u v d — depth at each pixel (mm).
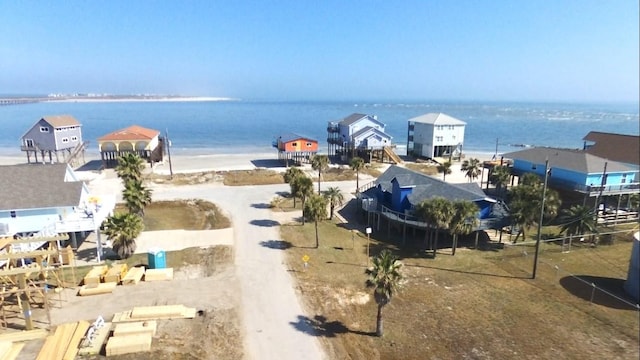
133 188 52500
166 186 73625
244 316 32500
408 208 50531
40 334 29109
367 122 99750
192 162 99438
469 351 28719
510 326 31578
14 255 31969
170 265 41312
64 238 36312
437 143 102875
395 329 31297
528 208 46469
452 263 43219
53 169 47094
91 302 34031
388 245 48188
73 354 26891
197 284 37500
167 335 29641
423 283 38688
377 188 56906
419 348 29094
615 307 34250
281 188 73562
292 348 28812
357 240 49531
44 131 85688
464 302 35188
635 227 53469
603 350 28531
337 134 110062
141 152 91500
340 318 32750
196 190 71312
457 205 42906
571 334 30469
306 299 35344
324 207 46344
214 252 44656
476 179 84375
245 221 55031
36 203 42219
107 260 42125
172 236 49219
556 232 52469
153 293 35656
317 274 40031
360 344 29438
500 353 28453
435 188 50656
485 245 48125
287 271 40406
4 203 41500
